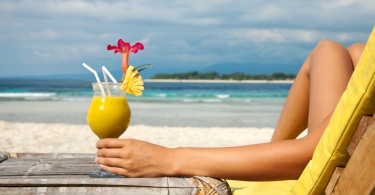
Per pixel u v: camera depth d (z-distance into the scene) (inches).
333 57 87.9
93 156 89.3
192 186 62.9
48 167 75.4
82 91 1749.5
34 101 1032.2
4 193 61.1
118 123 74.3
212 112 741.3
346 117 52.0
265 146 69.2
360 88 50.1
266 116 668.7
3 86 2444.6
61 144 324.5
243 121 582.9
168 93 1686.8
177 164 68.1
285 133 102.9
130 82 74.6
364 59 50.4
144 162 67.7
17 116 628.1
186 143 344.2
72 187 61.6
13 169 73.3
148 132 407.2
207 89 2287.2
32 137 359.6
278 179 69.6
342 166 56.1
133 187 62.0
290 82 4943.4
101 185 61.8
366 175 49.9
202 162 68.1
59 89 1991.9
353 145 52.6
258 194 90.0
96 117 73.6
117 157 67.9
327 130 56.2
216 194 63.2
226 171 67.9
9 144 319.9
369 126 49.5
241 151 68.8
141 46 74.7
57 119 584.1
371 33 49.8
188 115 670.5
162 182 62.9
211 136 387.2
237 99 1262.3
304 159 67.6
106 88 74.1
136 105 932.0
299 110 99.6
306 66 96.0
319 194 60.4
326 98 81.7
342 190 55.0
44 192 61.1
